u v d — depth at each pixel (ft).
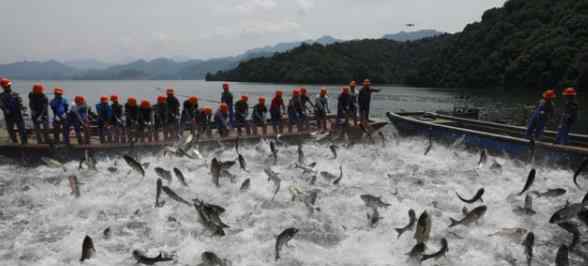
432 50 545.85
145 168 51.90
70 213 40.11
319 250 32.83
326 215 39.70
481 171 54.60
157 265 30.07
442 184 49.47
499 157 59.93
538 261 30.73
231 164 47.32
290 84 545.44
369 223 37.65
